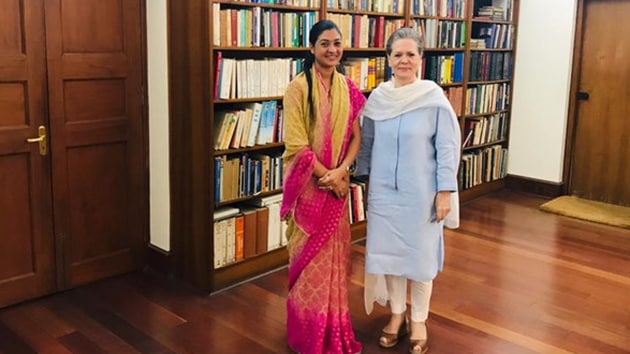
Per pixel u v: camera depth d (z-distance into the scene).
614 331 3.11
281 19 3.60
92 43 3.35
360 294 3.55
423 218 2.67
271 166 3.71
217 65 3.29
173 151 3.55
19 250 3.24
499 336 3.04
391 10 4.41
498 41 5.69
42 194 3.28
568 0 5.54
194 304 3.36
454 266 3.98
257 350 2.87
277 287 3.61
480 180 5.77
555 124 5.76
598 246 4.45
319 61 2.57
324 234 2.66
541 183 5.89
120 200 3.64
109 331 3.03
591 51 5.51
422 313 2.86
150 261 3.81
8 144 3.09
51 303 3.33
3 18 2.99
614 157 5.50
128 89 3.55
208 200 3.39
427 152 2.65
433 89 2.63
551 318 3.24
